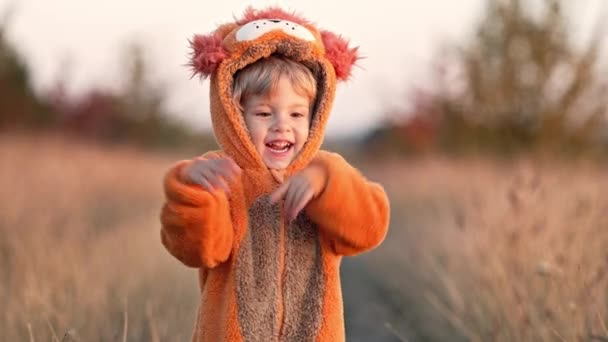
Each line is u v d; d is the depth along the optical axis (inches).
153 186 487.8
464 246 214.5
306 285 99.5
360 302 259.9
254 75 100.9
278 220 99.3
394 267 276.2
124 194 425.7
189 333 166.1
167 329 157.9
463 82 580.1
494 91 562.9
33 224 235.3
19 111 704.4
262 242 98.4
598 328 135.0
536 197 190.1
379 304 244.5
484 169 403.9
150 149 882.8
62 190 319.9
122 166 483.8
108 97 844.0
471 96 574.2
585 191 215.9
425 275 221.5
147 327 157.6
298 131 102.9
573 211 185.5
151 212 377.4
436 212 323.9
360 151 1209.4
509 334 148.3
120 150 711.1
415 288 227.5
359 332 223.9
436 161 520.4
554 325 140.6
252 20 107.3
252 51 101.1
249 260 97.6
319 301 99.1
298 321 98.3
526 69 553.9
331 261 100.9
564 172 270.7
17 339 139.5
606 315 145.5
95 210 347.3
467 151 568.4
